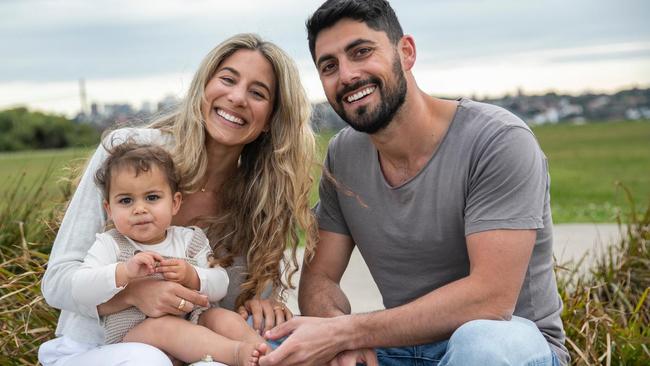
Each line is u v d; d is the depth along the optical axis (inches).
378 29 115.0
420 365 122.7
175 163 120.9
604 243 233.1
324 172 126.3
